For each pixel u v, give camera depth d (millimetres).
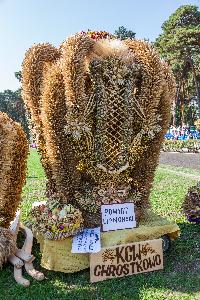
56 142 5488
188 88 56125
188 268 5344
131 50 5641
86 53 5320
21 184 5539
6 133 5043
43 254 5352
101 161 5621
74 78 5207
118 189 5797
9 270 5266
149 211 6395
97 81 5438
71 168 5598
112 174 5727
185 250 5934
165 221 5910
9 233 5305
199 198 6969
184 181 12805
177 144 33406
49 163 6004
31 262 5344
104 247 5109
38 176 15289
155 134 5742
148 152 5824
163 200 9445
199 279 5008
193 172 15531
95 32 5852
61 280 5062
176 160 22781
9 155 5109
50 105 5418
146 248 5262
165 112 5750
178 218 7699
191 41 47812
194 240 6332
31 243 5781
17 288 4828
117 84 5449
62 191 5668
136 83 5664
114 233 5387
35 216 5461
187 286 4820
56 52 6070
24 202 9680
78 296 4652
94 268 5027
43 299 4586
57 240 5234
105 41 5527
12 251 5285
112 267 5098
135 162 5844
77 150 5555
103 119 5469
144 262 5242
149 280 5004
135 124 5684
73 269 5227
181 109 54719
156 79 5516
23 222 6926
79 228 5281
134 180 5934
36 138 6109
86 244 5141
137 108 5594
